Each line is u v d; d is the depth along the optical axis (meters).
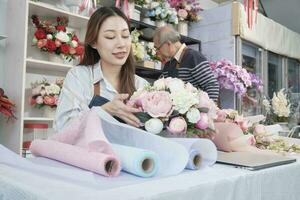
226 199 0.64
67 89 1.13
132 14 2.68
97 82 1.19
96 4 2.29
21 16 2.07
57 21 2.33
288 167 0.85
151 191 0.52
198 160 0.74
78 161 0.66
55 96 2.20
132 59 1.28
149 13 2.90
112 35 1.11
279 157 0.92
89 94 1.17
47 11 2.20
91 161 0.63
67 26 2.51
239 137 1.04
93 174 0.62
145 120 0.82
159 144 0.71
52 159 0.76
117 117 0.84
